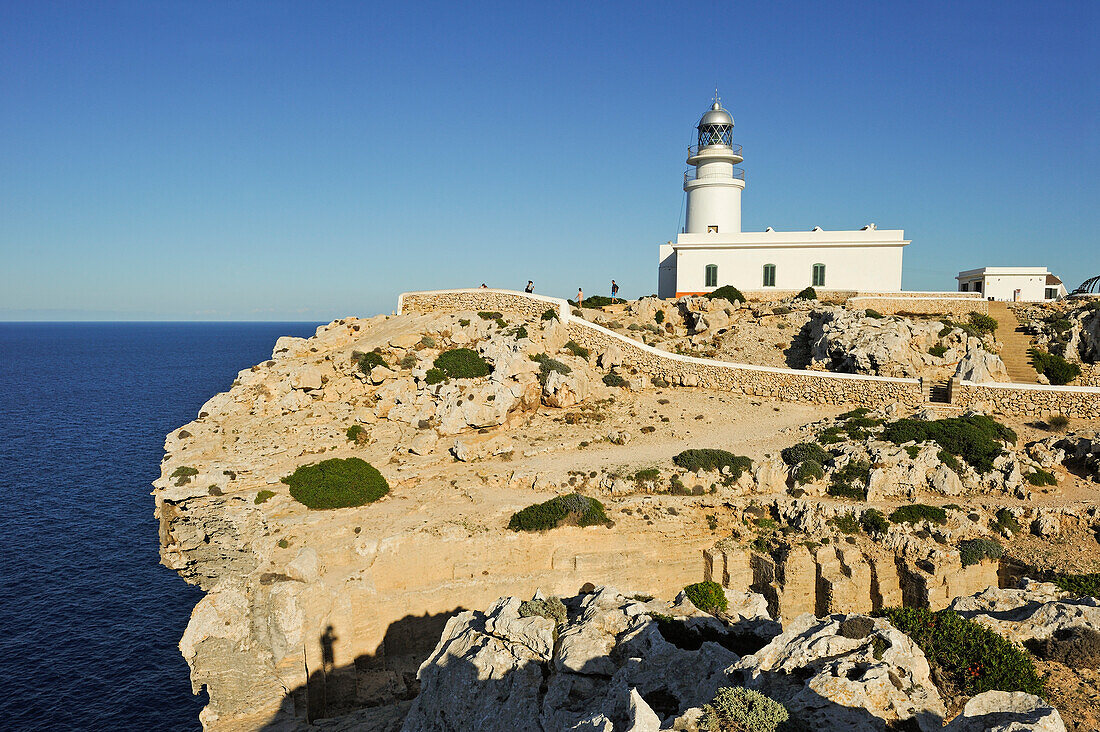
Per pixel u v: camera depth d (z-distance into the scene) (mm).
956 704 14906
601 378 52188
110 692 35156
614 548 33500
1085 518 32875
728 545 34094
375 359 47781
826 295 66375
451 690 20609
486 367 48344
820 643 15891
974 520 33344
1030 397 43812
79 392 130375
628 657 18641
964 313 60781
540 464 40219
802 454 38906
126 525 55844
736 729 13508
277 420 43000
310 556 30703
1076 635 16656
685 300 65188
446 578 32312
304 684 29047
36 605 42875
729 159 77438
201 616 30000
